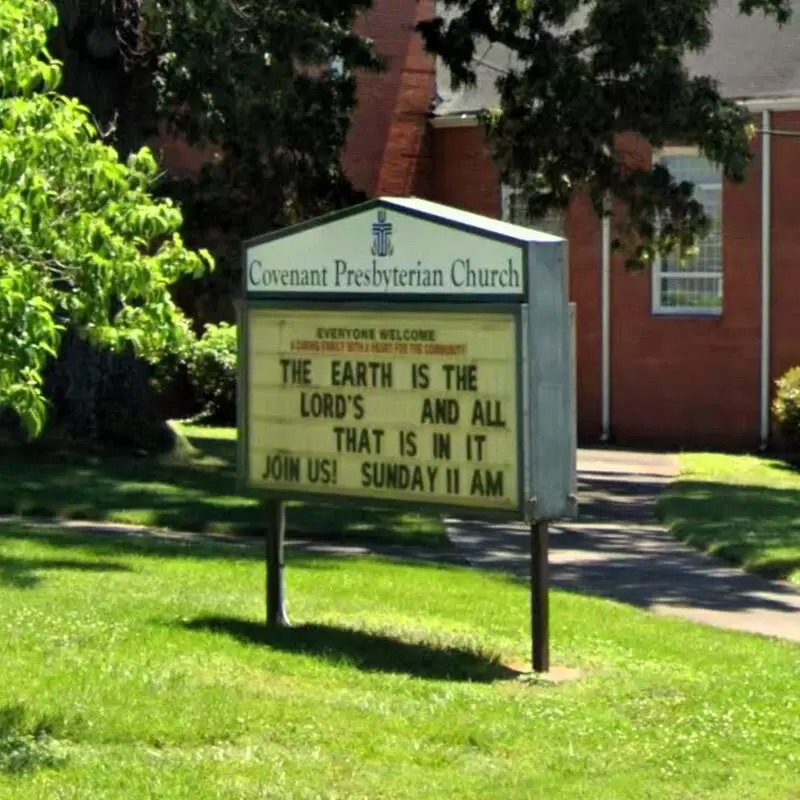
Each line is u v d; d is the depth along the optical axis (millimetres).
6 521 18422
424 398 11227
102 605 12594
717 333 36781
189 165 31188
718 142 25875
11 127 7598
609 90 25953
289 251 11773
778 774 8789
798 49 36906
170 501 20391
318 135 24953
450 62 27266
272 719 9297
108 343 8188
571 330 11016
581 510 24328
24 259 7703
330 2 24672
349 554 17625
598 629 13531
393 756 8703
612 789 8250
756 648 13258
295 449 11844
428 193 38938
